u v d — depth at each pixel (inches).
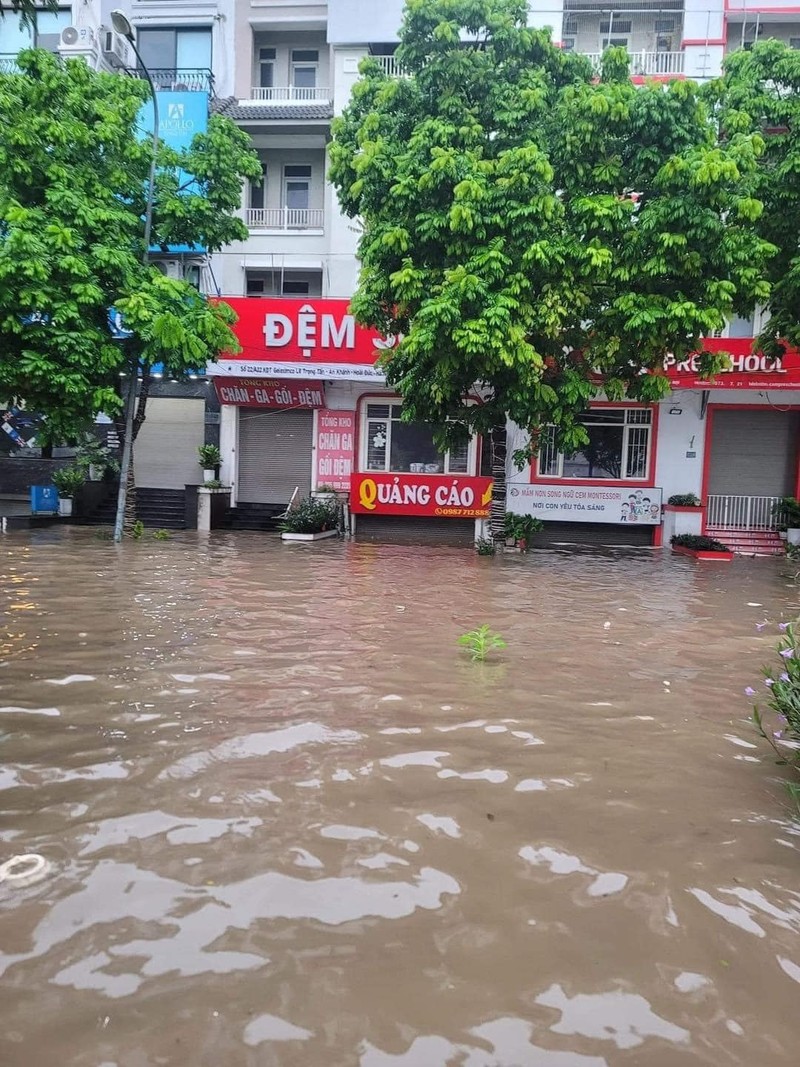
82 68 518.3
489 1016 90.5
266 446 780.0
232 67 832.9
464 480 705.0
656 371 537.0
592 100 424.5
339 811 141.2
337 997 93.0
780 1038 88.6
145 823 134.3
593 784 157.3
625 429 721.0
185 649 256.8
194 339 510.6
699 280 445.4
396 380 561.3
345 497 739.4
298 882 117.1
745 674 248.5
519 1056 84.7
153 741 172.6
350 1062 83.0
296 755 167.2
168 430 810.2
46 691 207.3
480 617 331.9
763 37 780.0
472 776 159.2
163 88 794.2
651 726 194.2
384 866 122.7
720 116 484.4
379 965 99.0
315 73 856.9
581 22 801.6
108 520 719.7
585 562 565.0
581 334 489.4
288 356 697.0
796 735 171.6
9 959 97.9
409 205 448.1
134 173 548.1
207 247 583.5
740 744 182.9
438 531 732.7
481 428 531.8
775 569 558.9
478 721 193.3
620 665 255.8
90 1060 82.3
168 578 412.2
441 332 437.4
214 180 560.1
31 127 482.0
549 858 126.9
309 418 772.0
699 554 617.3
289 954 100.5
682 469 714.8
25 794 144.6
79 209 487.2
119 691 208.7
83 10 804.6
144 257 535.5
